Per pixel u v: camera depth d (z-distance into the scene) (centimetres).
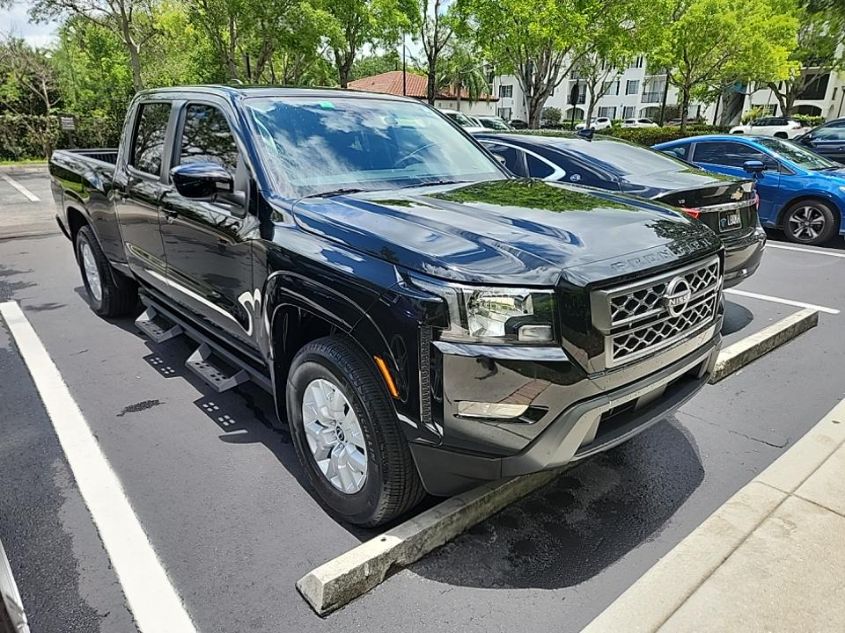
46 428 354
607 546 259
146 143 416
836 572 238
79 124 2484
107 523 272
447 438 220
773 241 893
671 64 2452
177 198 356
